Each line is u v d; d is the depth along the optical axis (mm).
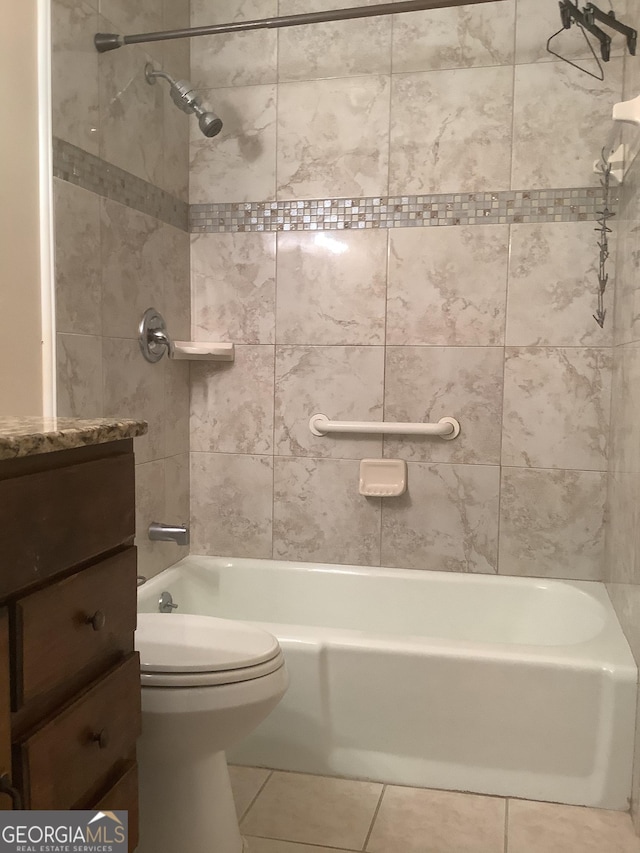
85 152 1845
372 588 2373
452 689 1772
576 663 1713
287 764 1853
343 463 2424
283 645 1831
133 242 2104
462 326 2305
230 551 2535
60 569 923
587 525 2271
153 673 1355
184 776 1434
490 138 2244
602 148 2131
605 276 2172
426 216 2305
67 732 927
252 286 2445
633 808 1654
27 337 1689
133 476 1130
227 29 1910
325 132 2359
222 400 2502
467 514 2348
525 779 1747
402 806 1700
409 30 2277
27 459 870
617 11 2125
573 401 2252
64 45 1739
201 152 2457
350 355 2389
